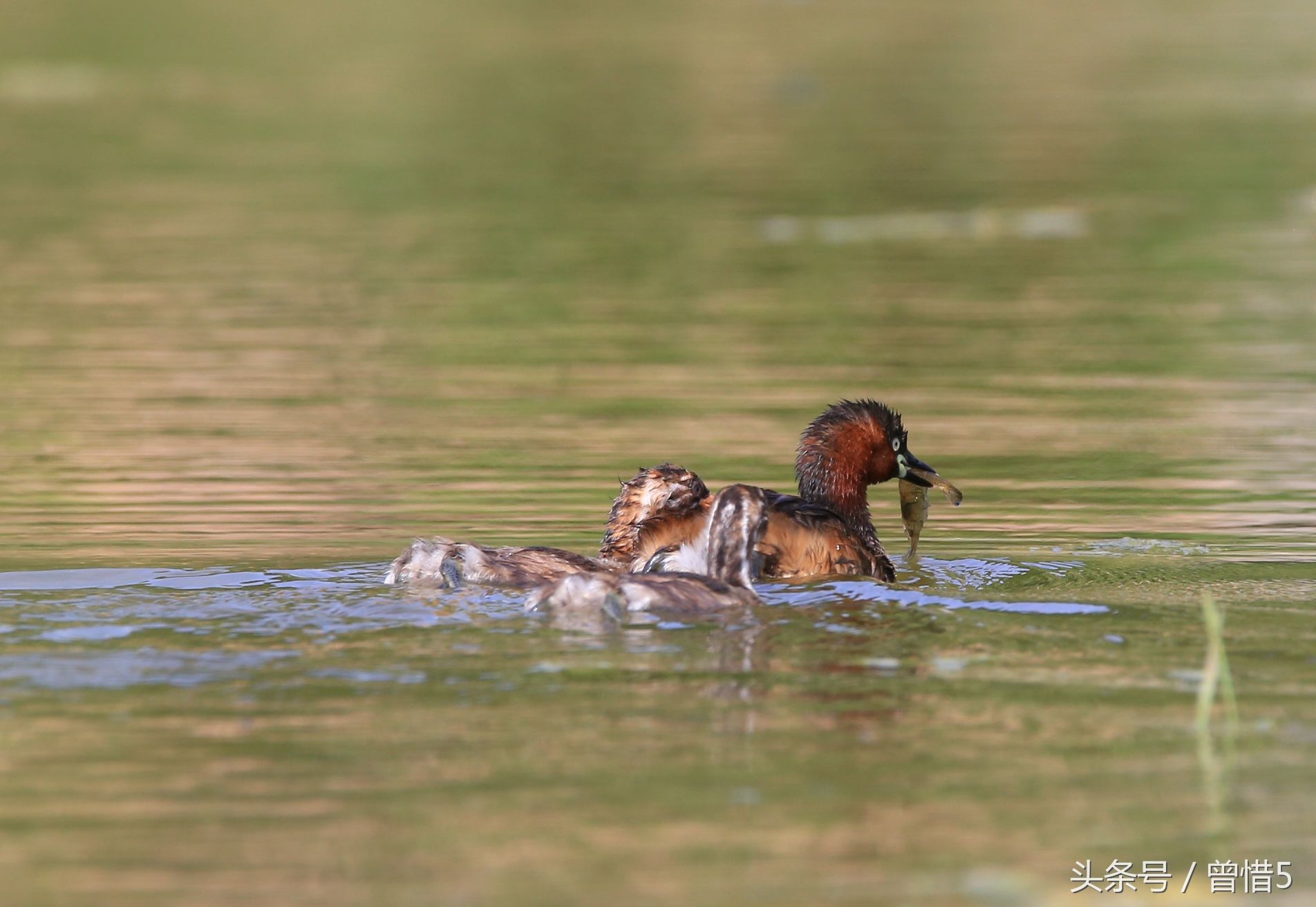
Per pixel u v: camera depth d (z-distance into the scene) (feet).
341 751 25.70
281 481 49.29
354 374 65.00
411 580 36.52
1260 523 44.65
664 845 22.49
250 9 211.00
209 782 24.47
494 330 72.43
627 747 25.94
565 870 21.75
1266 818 23.61
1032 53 170.71
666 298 78.84
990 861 22.20
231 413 58.49
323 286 80.74
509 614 33.47
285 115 135.03
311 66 163.84
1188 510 46.32
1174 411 58.75
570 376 64.64
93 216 97.60
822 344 69.92
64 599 34.88
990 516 46.37
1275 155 113.19
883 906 20.94
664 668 29.84
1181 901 21.26
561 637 31.89
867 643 31.50
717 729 26.73
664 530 37.93
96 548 40.98
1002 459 53.11
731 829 23.03
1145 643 31.63
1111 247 89.61
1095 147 117.70
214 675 29.27
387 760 25.29
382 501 46.91
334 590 35.78
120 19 200.44
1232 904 21.21
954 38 184.44
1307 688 28.99
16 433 55.16
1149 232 93.25
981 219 97.35
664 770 24.99
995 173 110.22
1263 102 134.92
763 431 55.77
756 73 158.40
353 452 53.11
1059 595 35.94
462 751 25.70
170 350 68.49
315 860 22.02
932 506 47.75
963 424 57.57
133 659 30.25
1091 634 32.24
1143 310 75.51
